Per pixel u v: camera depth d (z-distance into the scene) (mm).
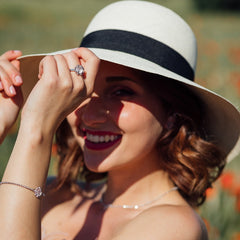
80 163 2057
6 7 24016
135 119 1689
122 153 1723
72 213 1920
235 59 8969
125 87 1725
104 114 1693
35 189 1390
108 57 1623
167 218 1637
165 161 1819
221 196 2910
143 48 1736
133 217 1799
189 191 1811
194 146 1823
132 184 1850
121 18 1786
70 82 1400
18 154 1390
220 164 1932
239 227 2949
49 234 1872
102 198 1943
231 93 6398
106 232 1798
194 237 1627
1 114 1680
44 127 1408
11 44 11883
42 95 1389
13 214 1349
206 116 1946
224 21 26453
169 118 1816
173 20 1808
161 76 1752
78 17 25031
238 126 1887
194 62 1881
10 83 1606
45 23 20266
